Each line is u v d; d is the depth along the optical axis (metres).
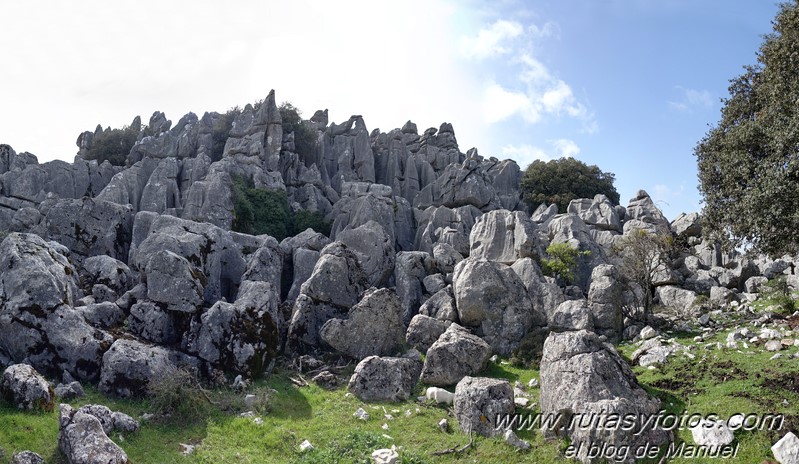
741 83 30.59
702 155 30.95
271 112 67.12
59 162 54.62
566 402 19.83
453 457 19.34
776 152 24.61
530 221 41.94
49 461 16.22
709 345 25.66
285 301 34.69
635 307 32.91
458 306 31.52
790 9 27.17
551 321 31.31
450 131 85.50
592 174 75.12
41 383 19.11
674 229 49.94
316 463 18.52
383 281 39.84
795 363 21.31
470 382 21.84
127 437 18.61
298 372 27.25
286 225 57.62
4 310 23.41
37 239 26.72
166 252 27.38
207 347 25.42
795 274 37.56
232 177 58.03
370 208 54.31
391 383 24.64
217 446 19.23
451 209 59.84
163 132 78.00
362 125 80.19
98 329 24.30
